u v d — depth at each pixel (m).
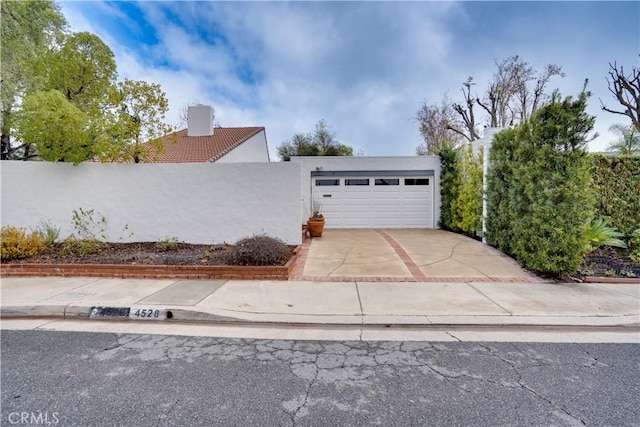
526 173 6.49
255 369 3.10
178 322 4.41
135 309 4.54
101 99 9.02
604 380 2.90
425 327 4.16
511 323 4.17
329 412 2.43
